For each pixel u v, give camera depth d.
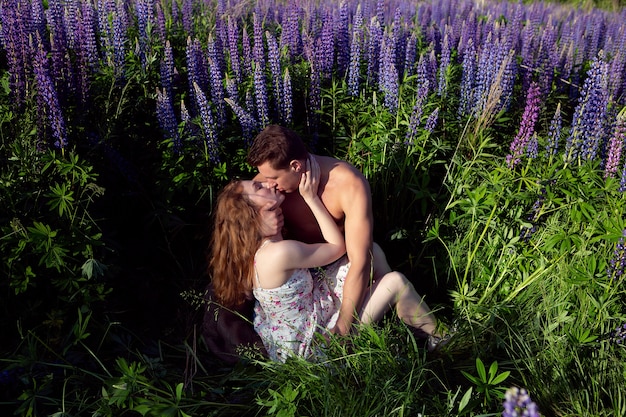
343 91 4.92
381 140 4.16
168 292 3.89
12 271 3.20
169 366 3.31
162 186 4.00
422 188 3.89
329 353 3.09
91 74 4.96
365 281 3.21
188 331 3.61
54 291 3.36
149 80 5.05
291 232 3.50
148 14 5.94
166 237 3.94
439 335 3.43
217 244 3.21
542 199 3.63
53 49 4.31
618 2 13.12
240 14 6.87
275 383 3.01
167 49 5.03
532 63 6.07
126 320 3.64
